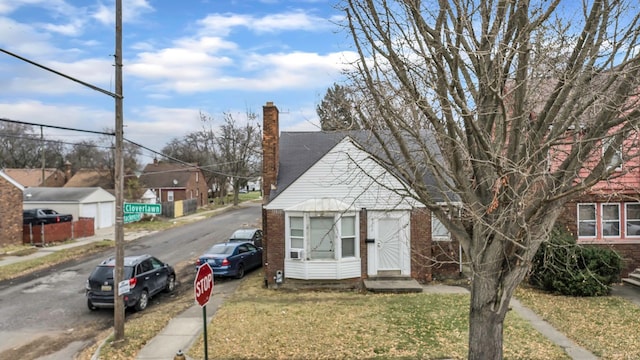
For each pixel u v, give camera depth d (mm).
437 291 15984
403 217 17312
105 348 10898
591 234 17828
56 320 14102
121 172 11312
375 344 10609
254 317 12969
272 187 18172
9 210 28734
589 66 6824
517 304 13984
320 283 16938
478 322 7336
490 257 7148
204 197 72750
